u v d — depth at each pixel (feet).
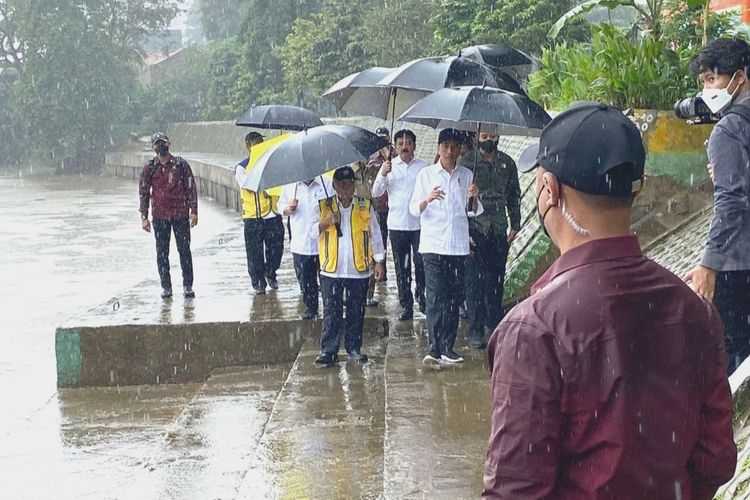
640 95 30.91
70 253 77.36
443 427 22.40
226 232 63.36
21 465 26.27
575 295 7.28
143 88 206.90
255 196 38.60
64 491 24.07
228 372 33.45
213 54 176.14
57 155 194.49
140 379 33.91
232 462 24.36
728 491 12.94
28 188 158.81
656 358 7.27
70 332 33.65
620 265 7.45
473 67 31.24
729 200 14.84
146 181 37.93
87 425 29.81
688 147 29.76
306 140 27.78
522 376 7.18
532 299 7.45
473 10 67.21
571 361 7.10
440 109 27.09
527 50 62.54
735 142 14.92
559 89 41.24
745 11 40.47
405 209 33.42
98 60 194.08
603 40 34.71
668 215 29.94
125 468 25.64
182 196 38.17
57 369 33.83
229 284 41.78
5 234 92.53
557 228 7.79
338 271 29.81
